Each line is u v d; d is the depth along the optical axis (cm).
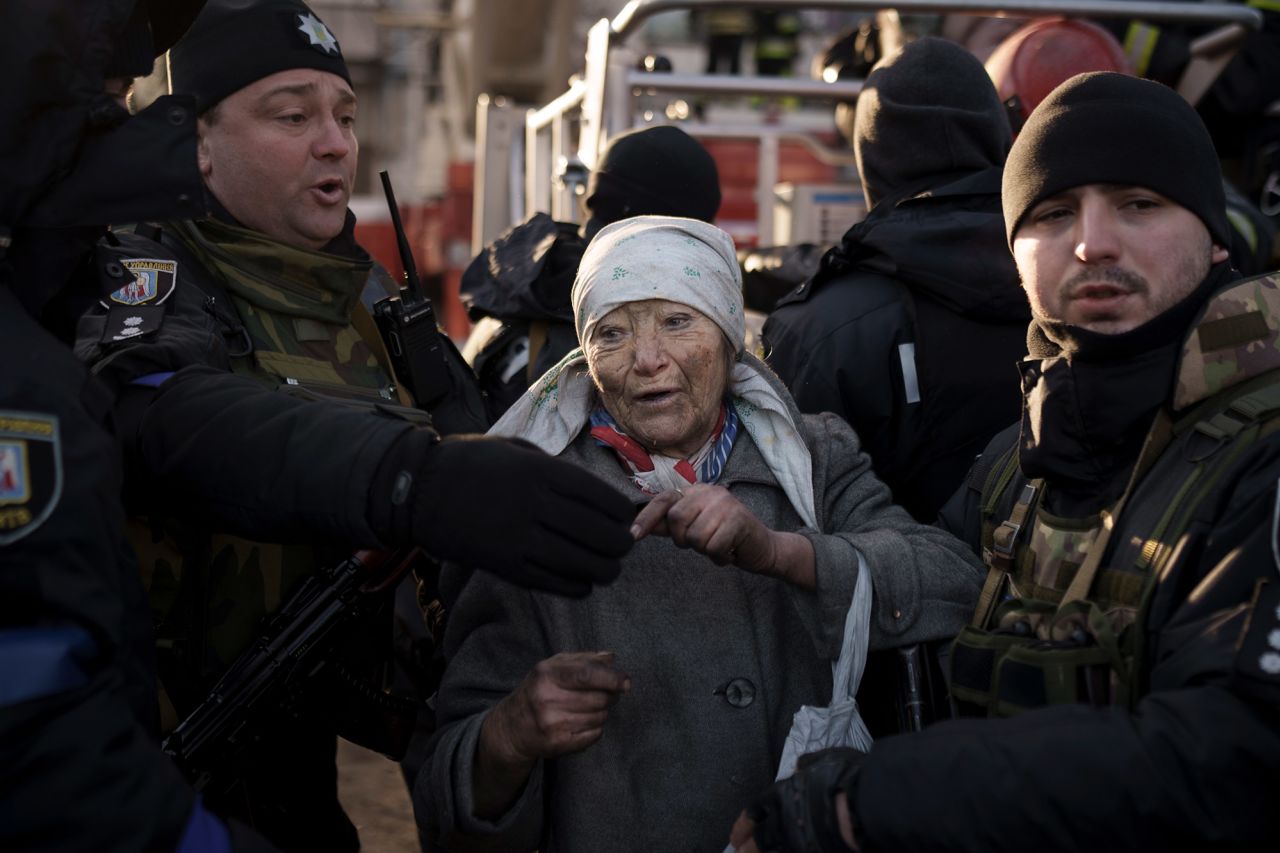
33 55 111
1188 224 128
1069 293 130
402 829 332
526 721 141
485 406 222
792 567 148
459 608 164
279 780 183
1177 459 126
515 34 1073
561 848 156
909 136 223
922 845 110
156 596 167
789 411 164
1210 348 125
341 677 183
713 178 284
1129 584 125
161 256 170
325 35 199
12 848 99
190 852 107
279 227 198
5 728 98
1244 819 103
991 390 209
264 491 124
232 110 192
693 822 153
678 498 141
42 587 101
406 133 1453
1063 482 138
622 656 155
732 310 157
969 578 158
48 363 109
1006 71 300
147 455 134
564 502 114
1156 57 366
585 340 158
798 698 158
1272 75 363
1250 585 109
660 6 339
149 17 147
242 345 180
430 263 1187
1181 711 107
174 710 170
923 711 152
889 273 212
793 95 403
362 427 124
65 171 118
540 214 269
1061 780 107
